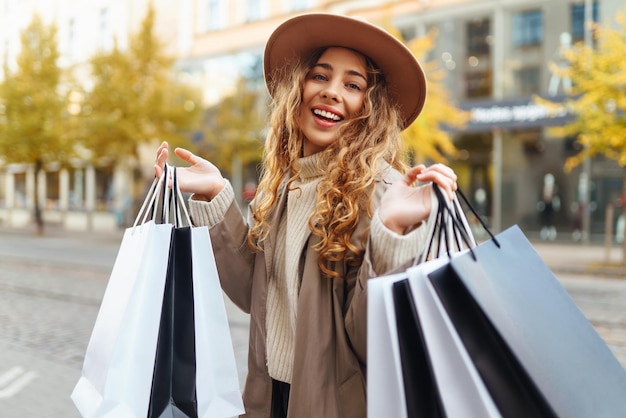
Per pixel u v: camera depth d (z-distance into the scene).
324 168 1.35
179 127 16.47
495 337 0.97
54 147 18.27
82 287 8.27
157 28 22.12
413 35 16.66
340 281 1.24
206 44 21.02
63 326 5.77
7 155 18.86
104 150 16.67
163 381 1.16
